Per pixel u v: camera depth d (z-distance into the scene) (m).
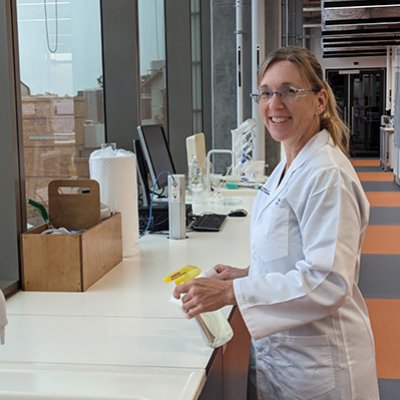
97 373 1.34
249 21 7.54
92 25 3.63
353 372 1.60
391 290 4.95
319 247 1.44
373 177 12.88
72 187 2.19
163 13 5.57
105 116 3.78
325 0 8.91
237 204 3.82
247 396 1.87
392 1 9.01
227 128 7.54
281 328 1.46
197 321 1.50
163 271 2.21
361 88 18.25
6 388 1.27
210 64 7.56
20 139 2.02
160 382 1.29
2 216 1.98
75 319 1.71
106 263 2.18
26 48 2.89
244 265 2.28
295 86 1.58
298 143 1.63
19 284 1.99
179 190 2.76
